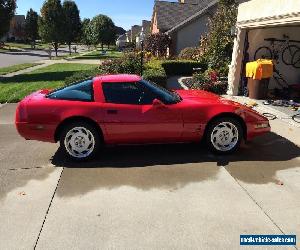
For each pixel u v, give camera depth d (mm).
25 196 4715
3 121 9008
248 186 4977
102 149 6535
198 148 6551
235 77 12664
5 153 6461
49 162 5980
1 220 4125
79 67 27141
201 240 3721
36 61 36219
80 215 4219
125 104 5875
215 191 4824
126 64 16188
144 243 3674
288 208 4379
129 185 5023
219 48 18172
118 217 4172
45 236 3807
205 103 6086
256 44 12508
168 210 4324
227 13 18734
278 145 6750
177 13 34219
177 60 23281
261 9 10945
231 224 4020
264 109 10148
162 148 6578
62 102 5840
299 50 12797
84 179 5250
